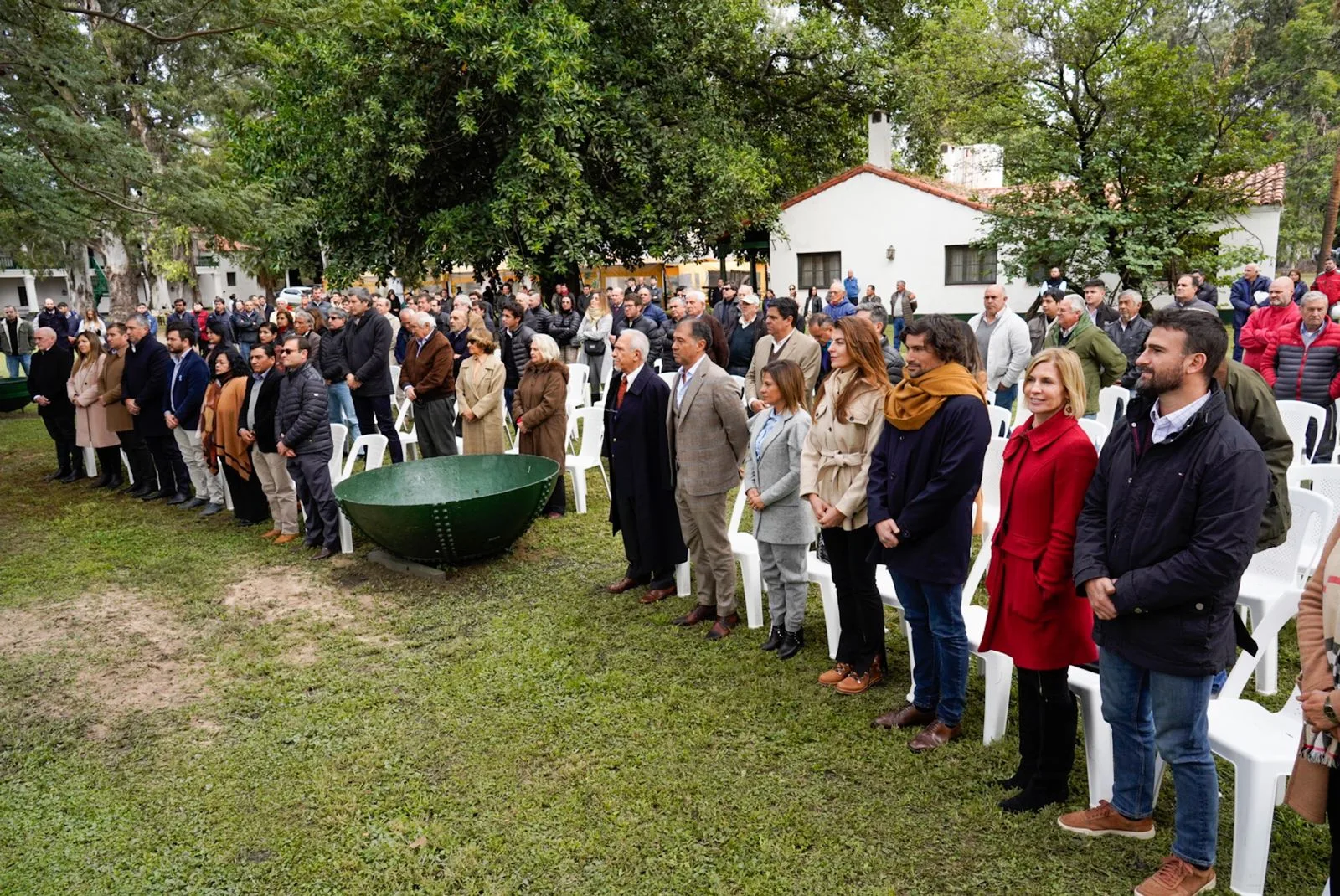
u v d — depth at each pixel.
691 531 4.77
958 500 3.22
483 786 3.43
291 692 4.36
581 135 14.46
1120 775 2.81
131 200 9.05
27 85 8.31
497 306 16.11
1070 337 6.63
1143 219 15.33
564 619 5.06
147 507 8.15
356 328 8.32
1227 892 2.62
